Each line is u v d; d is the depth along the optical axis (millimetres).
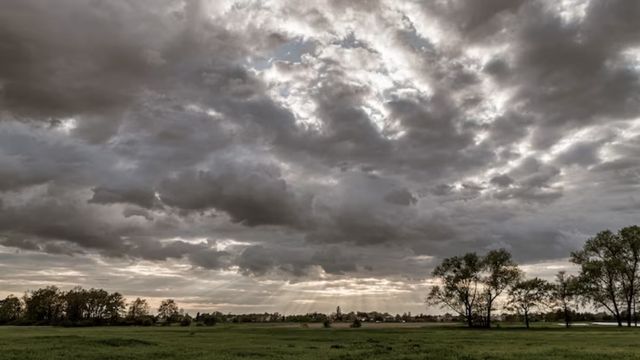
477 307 135500
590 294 120000
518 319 143000
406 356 41000
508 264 132625
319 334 86625
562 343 57812
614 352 43188
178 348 48938
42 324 178375
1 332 87688
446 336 79000
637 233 117125
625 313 119000
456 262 136875
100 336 69250
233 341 62281
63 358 37688
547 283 128250
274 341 62875
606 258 119875
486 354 42500
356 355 42125
